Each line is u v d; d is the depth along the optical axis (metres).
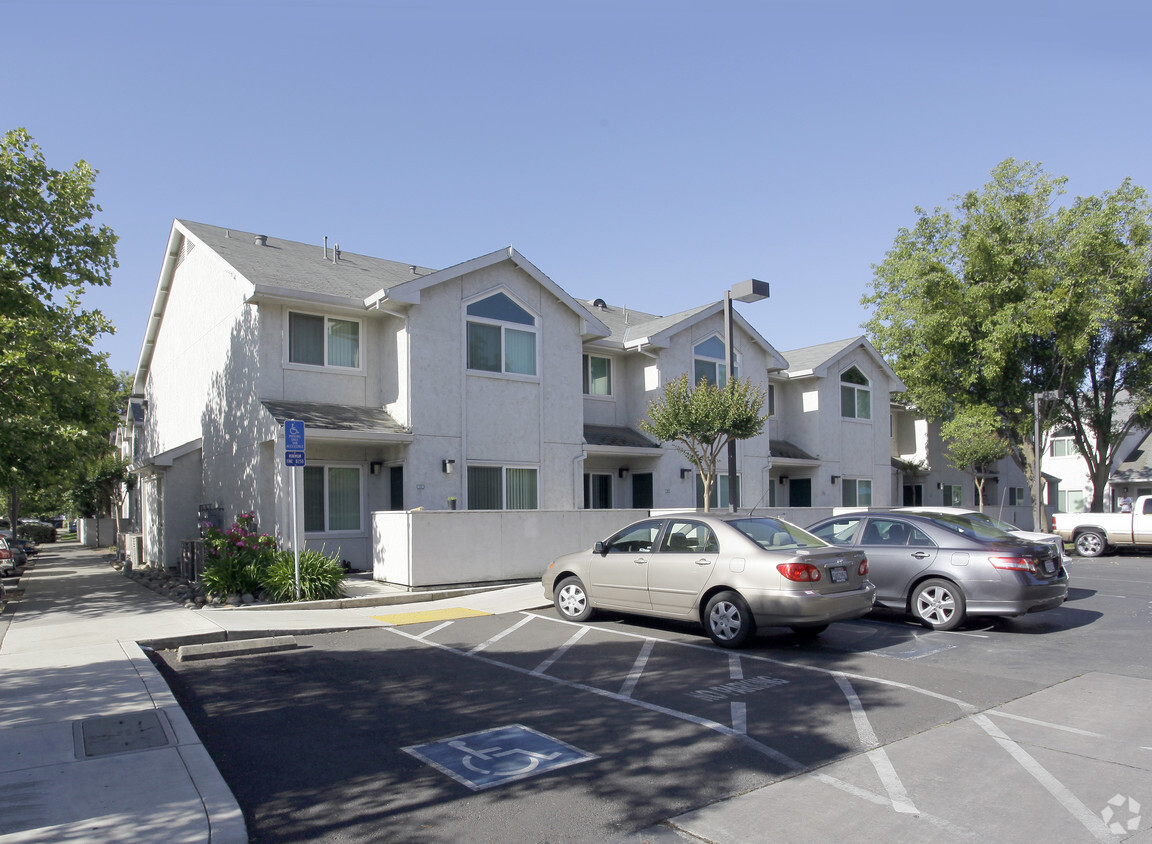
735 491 16.25
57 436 16.88
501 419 17.80
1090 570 18.42
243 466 16.75
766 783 5.23
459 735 6.25
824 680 7.93
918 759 5.67
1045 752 5.80
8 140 17.16
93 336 18.67
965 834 4.48
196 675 8.28
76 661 8.45
